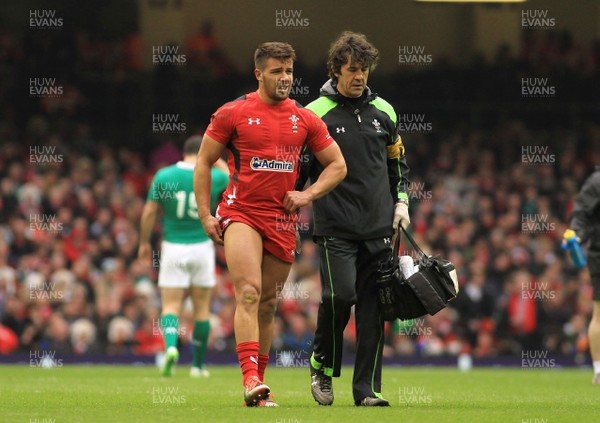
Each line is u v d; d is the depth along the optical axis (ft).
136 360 204.95
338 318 86.79
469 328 220.84
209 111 291.17
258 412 77.97
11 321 205.36
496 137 297.53
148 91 290.97
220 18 288.71
